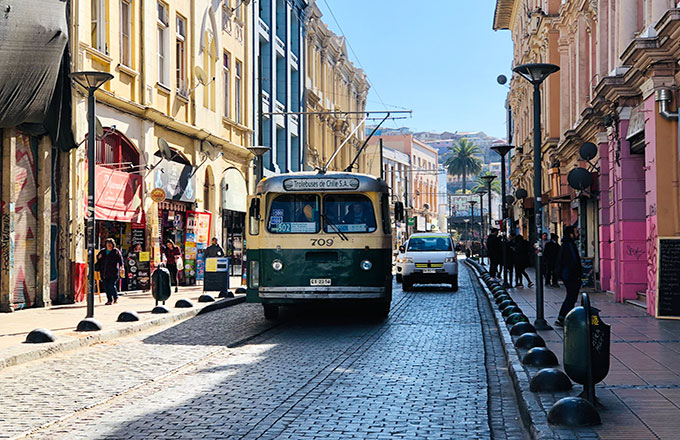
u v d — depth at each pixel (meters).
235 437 7.00
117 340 14.14
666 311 15.69
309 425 7.46
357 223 16.22
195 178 29.41
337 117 60.56
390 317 18.33
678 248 15.62
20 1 16.73
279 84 45.00
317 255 16.16
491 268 30.20
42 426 7.41
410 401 8.62
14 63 16.69
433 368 10.96
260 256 16.34
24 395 9.01
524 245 27.94
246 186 36.62
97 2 22.50
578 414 6.69
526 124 48.56
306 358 11.92
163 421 7.65
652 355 10.88
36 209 19.81
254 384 9.70
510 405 8.52
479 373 10.51
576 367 7.34
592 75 25.88
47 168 19.95
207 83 29.44
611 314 16.80
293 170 48.38
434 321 17.42
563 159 34.19
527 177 49.31
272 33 41.75
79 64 20.98
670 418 6.95
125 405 8.44
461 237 119.88
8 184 18.50
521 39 51.22
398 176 100.56
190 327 16.33
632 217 19.73
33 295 19.59
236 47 35.28
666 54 15.49
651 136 16.48
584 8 25.88
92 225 15.13
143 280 24.78
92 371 10.70
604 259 23.70
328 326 16.52
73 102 20.73
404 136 107.12
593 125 24.11
